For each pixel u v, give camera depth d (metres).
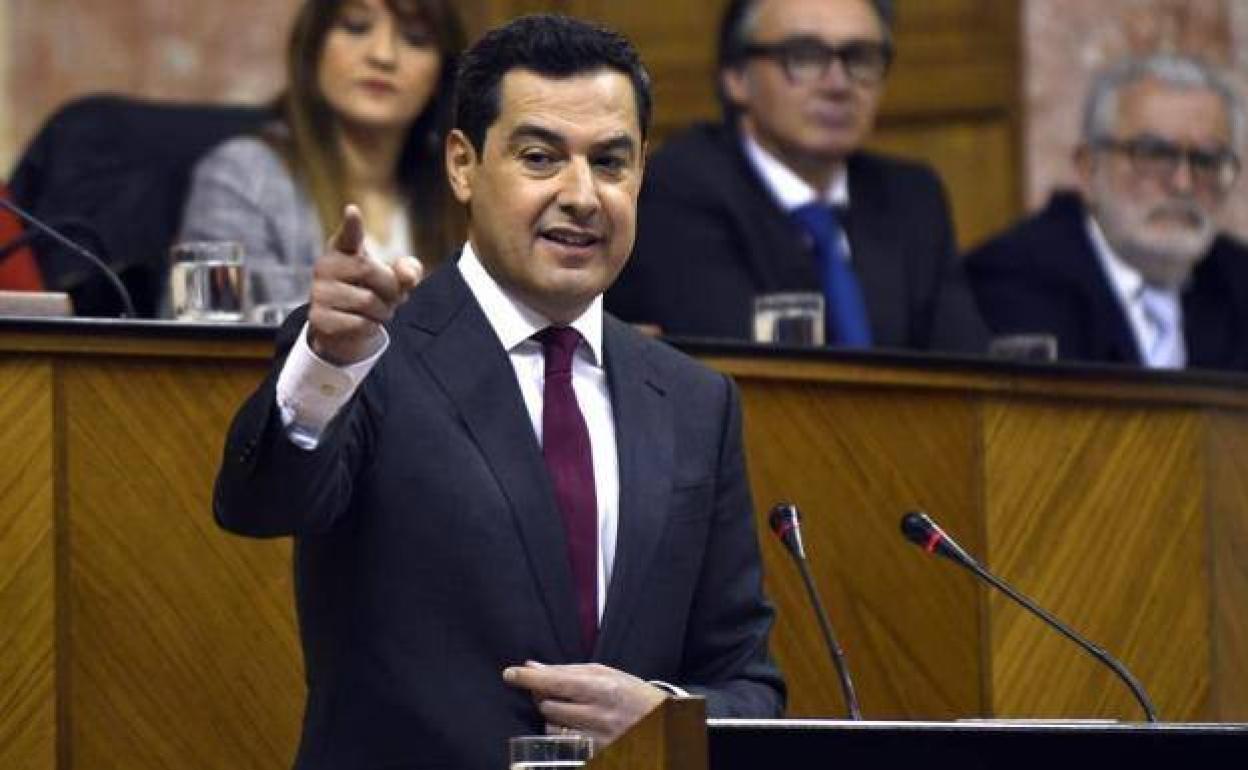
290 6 24.66
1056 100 25.22
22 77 24.14
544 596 12.17
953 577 16.05
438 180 18.00
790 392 15.70
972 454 16.14
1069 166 25.20
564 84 12.38
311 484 11.48
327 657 12.13
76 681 14.01
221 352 14.30
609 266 12.43
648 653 12.35
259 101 24.53
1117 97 20.22
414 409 12.22
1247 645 16.88
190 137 19.50
